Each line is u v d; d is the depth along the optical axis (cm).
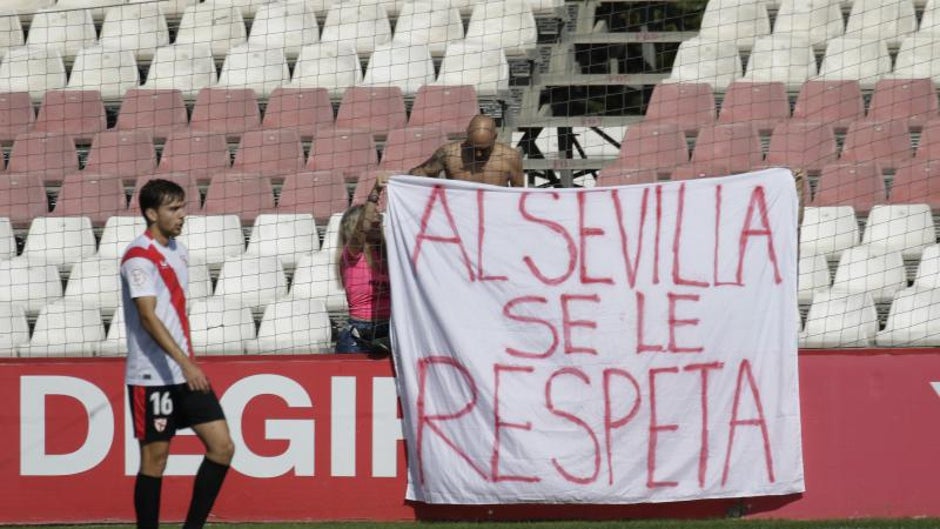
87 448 2917
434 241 2852
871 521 2786
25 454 2920
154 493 2458
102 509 2908
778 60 4822
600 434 2800
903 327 3584
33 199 4403
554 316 2823
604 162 4378
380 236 2998
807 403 2858
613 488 2795
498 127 4619
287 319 3706
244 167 4484
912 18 5012
